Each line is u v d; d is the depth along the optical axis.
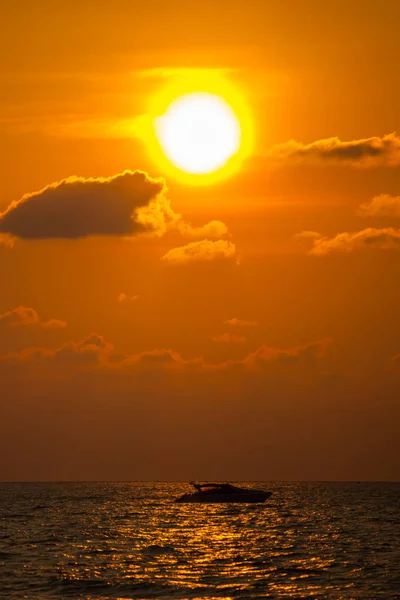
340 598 175.50
